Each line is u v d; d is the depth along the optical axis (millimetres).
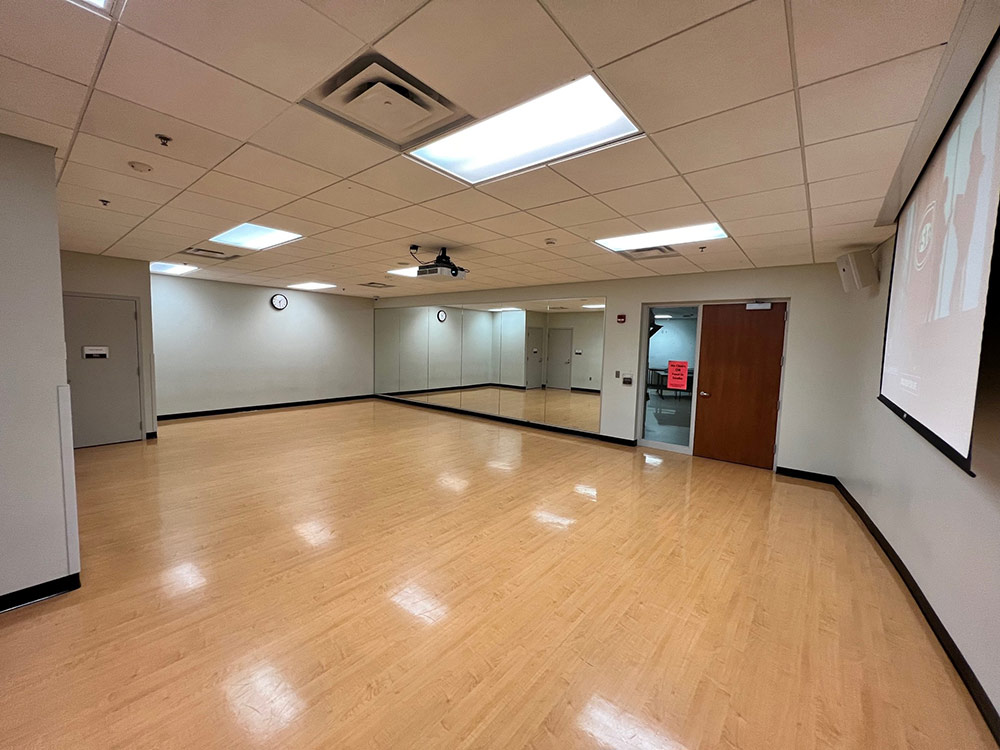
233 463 4973
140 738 1534
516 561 2881
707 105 1786
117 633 2088
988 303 1429
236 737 1549
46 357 2320
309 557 2871
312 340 9188
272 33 1430
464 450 5820
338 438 6363
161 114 1959
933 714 1729
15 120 2021
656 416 6312
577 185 2691
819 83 1616
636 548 3100
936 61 1469
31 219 2248
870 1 1227
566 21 1349
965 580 1943
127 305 5711
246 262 5699
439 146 2305
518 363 7949
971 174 1615
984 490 1821
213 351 7738
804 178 2469
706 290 5484
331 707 1688
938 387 1959
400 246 4543
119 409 5750
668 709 1722
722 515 3744
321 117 1966
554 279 6535
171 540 3066
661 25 1354
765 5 1259
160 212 3447
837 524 3596
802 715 1709
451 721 1640
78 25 1392
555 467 5117
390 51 1515
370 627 2180
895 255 3115
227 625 2168
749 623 2279
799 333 4828
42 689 1741
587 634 2166
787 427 4922
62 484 2391
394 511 3684
